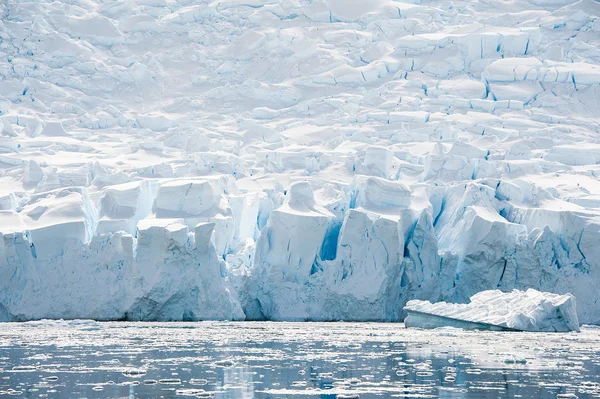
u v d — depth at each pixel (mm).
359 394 114375
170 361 149375
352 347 172125
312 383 124000
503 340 190500
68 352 163375
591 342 187250
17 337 193875
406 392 116125
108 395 113562
